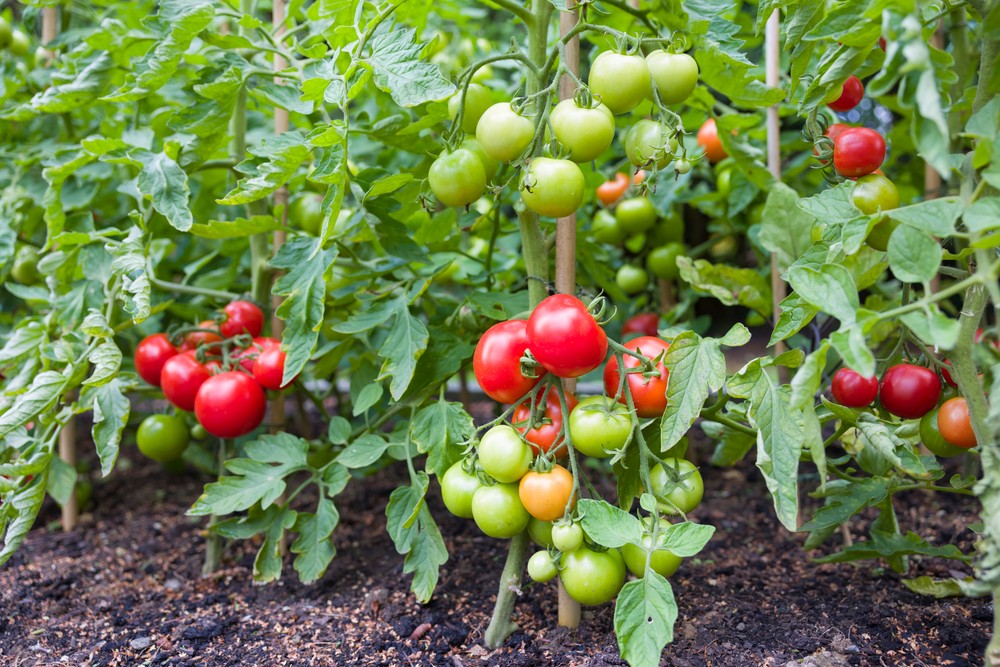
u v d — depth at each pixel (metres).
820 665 1.07
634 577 1.30
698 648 1.12
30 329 1.26
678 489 1.05
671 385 1.02
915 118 0.88
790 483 0.97
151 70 1.16
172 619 1.25
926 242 0.90
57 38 1.48
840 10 0.96
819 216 1.03
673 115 1.03
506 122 1.03
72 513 1.53
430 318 1.30
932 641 1.12
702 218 1.89
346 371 1.77
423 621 1.21
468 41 1.85
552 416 1.07
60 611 1.28
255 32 1.34
